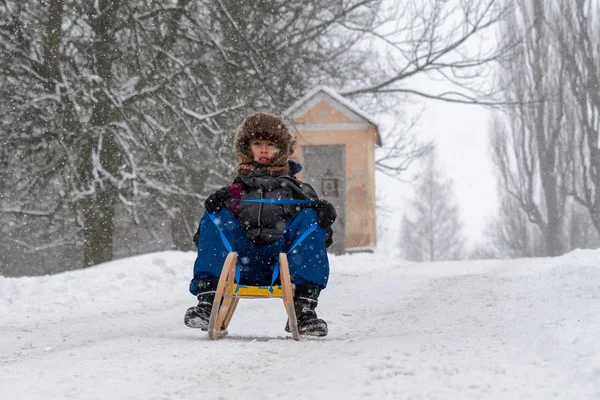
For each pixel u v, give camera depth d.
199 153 26.92
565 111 63.44
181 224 29.39
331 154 33.06
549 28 62.09
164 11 24.92
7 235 31.84
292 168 7.85
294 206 7.46
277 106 26.92
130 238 35.00
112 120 24.66
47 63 24.33
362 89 37.62
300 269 7.21
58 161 24.70
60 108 24.19
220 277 6.98
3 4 24.39
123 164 25.25
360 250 32.62
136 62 24.42
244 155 7.74
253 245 7.38
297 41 30.38
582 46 61.47
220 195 7.49
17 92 24.38
